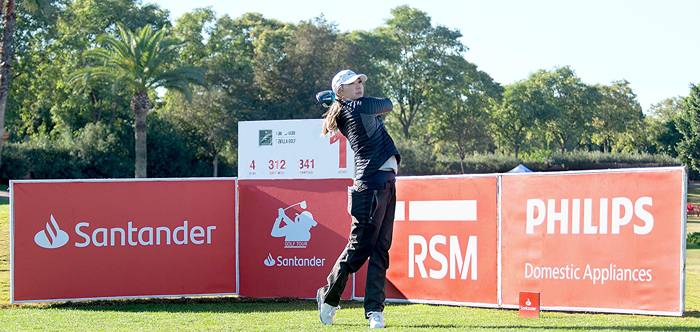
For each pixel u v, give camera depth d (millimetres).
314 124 18516
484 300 16578
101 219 17859
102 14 115750
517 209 16297
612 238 15312
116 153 108062
